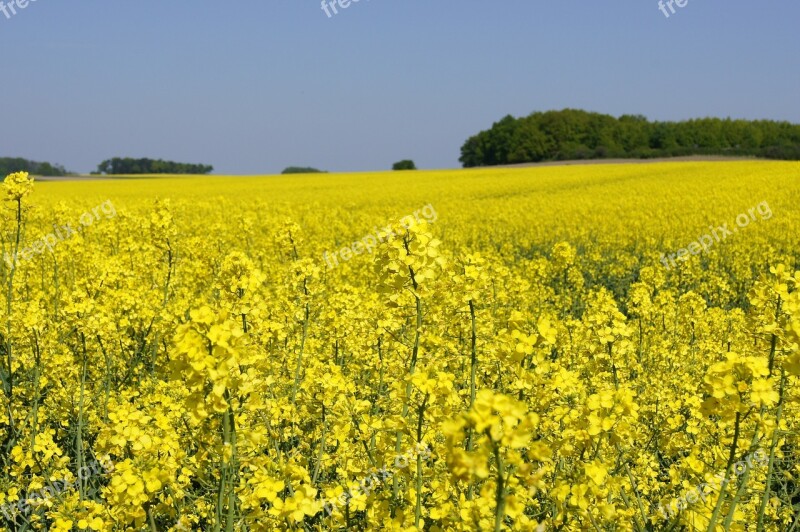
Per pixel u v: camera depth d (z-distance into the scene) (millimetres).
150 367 7410
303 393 5004
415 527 3119
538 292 10961
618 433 3469
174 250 9812
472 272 4387
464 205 30109
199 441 3604
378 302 6316
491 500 2900
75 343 6801
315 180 58844
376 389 6066
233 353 3084
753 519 4336
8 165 67438
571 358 6051
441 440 4262
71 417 5980
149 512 3275
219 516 3268
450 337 5586
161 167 110562
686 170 53500
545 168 68125
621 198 30281
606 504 3125
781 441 4316
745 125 104875
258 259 13406
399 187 45594
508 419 2488
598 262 17000
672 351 7500
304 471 3607
